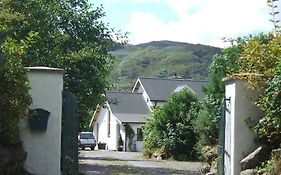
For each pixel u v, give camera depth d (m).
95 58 19.84
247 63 12.53
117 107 57.06
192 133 28.08
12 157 9.90
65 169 11.77
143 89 59.19
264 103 11.02
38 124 11.16
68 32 20.64
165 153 28.77
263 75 11.28
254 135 11.50
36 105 11.31
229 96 11.89
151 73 137.25
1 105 9.84
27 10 16.55
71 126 12.05
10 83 9.95
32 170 11.14
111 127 57.84
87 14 20.97
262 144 11.41
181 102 29.48
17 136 10.48
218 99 18.69
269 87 10.83
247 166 11.09
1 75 9.88
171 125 28.86
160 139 29.47
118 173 16.69
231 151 11.58
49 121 11.33
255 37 14.63
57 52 17.78
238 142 11.50
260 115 11.53
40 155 11.23
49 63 17.20
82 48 20.56
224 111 12.08
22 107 10.16
